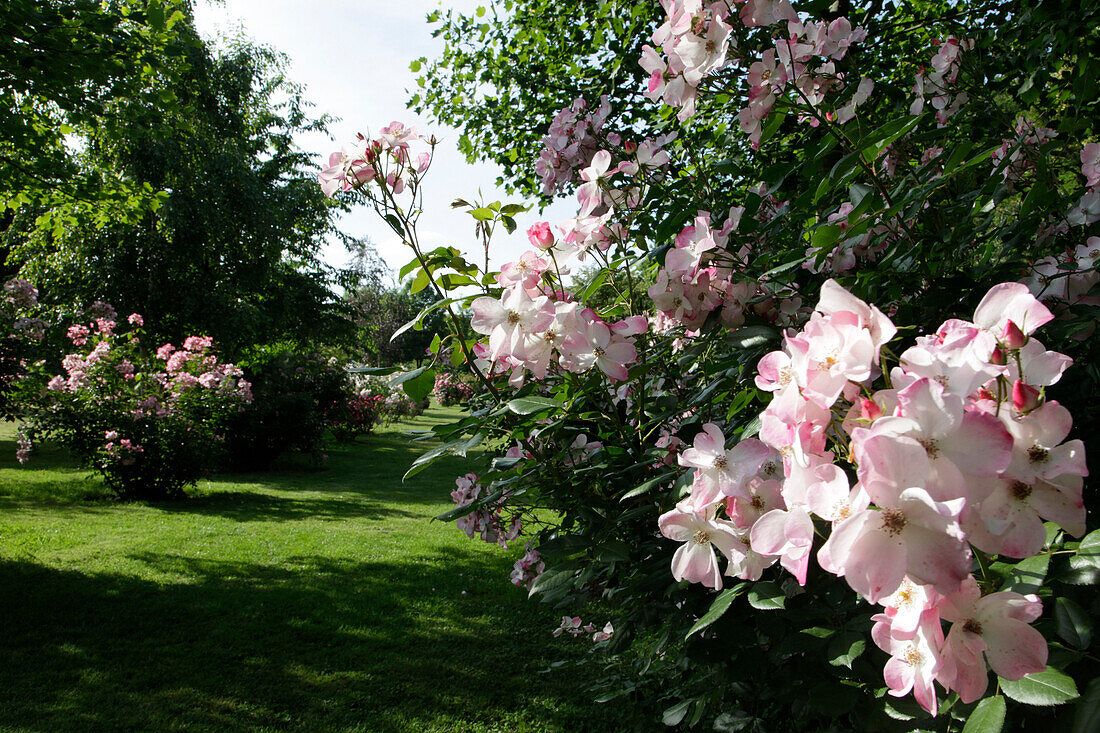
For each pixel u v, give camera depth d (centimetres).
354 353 2073
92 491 925
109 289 1341
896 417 61
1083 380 128
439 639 446
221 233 1468
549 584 141
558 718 346
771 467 102
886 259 131
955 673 67
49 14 450
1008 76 248
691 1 140
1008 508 66
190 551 629
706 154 222
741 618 122
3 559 567
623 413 174
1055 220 161
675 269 143
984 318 78
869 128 143
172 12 532
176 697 359
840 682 101
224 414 972
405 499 997
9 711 335
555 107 471
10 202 708
